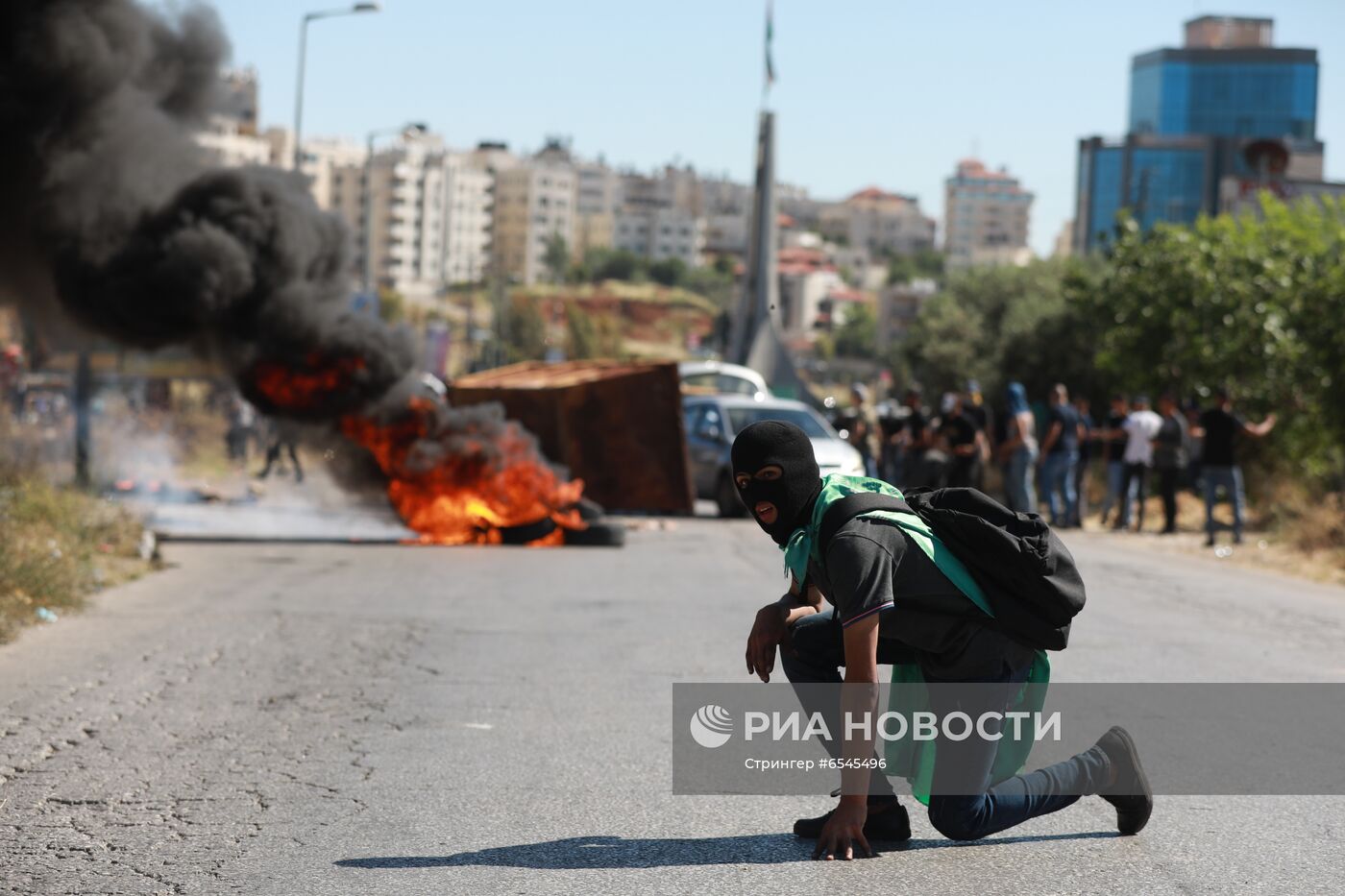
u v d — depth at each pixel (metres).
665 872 4.47
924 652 4.46
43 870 4.45
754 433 4.36
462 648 8.81
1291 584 13.45
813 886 4.32
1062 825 5.09
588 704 7.16
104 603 10.50
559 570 13.52
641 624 9.91
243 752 6.07
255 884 4.34
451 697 7.29
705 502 25.72
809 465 4.38
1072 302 29.20
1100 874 4.47
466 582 12.37
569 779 5.68
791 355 43.00
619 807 5.28
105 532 13.55
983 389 47.62
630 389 19.14
